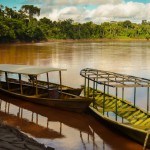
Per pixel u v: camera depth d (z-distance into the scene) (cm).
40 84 2364
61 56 5716
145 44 11456
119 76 1864
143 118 1536
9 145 1110
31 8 15250
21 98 2080
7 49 7644
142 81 1662
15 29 11094
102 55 6009
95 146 1366
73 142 1406
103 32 16838
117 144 1386
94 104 1798
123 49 8094
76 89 2125
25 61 4809
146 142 1282
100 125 1620
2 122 1516
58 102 1861
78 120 1698
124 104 1778
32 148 1142
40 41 12812
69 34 15375
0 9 12694
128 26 18638
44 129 1559
